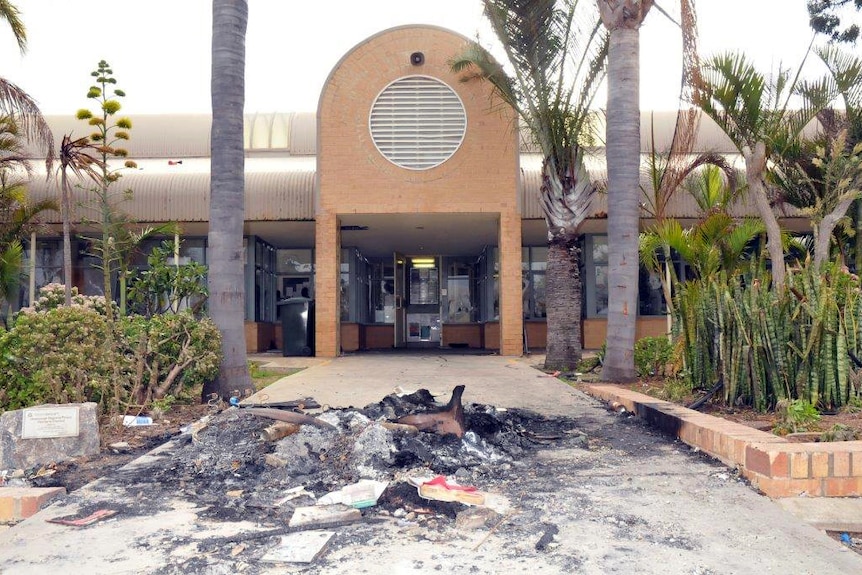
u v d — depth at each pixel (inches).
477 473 206.2
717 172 576.7
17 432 229.0
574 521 162.9
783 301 283.4
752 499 180.2
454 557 140.4
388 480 196.1
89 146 507.2
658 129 884.0
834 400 278.5
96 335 302.4
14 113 663.8
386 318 1079.0
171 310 482.6
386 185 711.7
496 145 712.4
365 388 404.5
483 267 983.0
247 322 854.5
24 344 275.3
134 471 212.1
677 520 163.8
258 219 749.3
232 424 262.1
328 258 709.9
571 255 564.4
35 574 134.1
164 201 743.7
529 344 933.8
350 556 140.9
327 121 716.0
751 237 516.1
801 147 562.9
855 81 493.7
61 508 176.6
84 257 836.6
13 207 700.0
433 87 716.0
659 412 275.7
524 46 538.9
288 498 179.0
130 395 314.2
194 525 161.3
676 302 405.1
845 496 183.6
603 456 229.8
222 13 382.0
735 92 466.3
